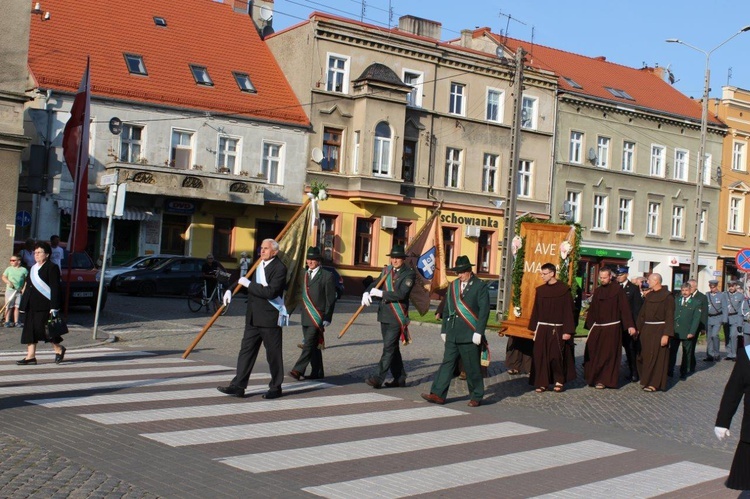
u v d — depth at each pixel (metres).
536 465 8.45
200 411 10.06
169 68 38.53
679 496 7.59
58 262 23.05
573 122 50.19
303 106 41.16
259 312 11.27
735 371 6.66
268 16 45.47
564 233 15.89
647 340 15.32
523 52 28.50
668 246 54.69
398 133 42.69
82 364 14.00
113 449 7.93
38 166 19.52
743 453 6.54
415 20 47.31
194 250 37.84
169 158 37.12
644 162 53.59
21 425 8.70
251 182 38.03
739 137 58.50
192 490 6.77
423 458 8.41
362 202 42.03
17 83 19.36
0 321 19.20
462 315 12.02
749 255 30.53
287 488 6.98
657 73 59.94
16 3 19.31
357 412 10.80
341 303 36.00
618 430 10.98
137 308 26.16
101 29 38.09
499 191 47.50
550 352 14.01
